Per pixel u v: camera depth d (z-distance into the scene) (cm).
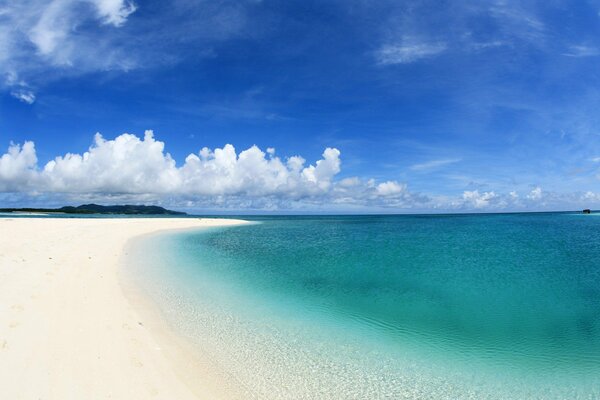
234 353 921
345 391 767
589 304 1460
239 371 825
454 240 4041
